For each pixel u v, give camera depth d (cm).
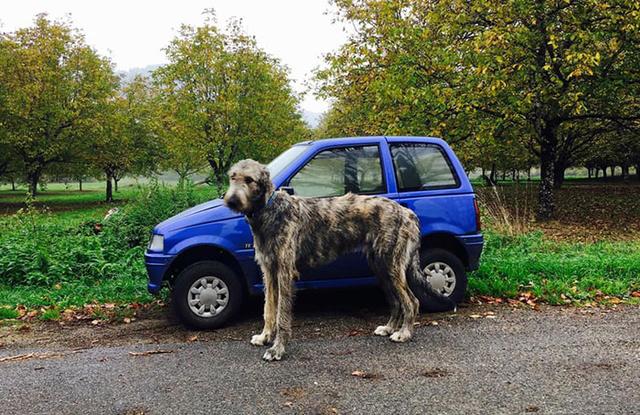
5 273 776
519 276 726
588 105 1479
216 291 540
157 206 1013
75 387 388
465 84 1268
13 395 374
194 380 397
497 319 559
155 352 469
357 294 684
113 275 788
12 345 503
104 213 2236
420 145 598
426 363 426
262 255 466
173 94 2375
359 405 346
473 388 372
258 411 339
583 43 1204
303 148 583
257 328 543
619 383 378
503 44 1203
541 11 1250
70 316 608
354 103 1967
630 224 1453
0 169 2864
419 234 507
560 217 1644
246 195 436
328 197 516
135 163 3491
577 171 8769
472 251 592
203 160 2402
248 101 2327
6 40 2562
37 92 2516
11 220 1055
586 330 515
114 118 2888
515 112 1275
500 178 5703
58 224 1191
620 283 696
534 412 331
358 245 504
